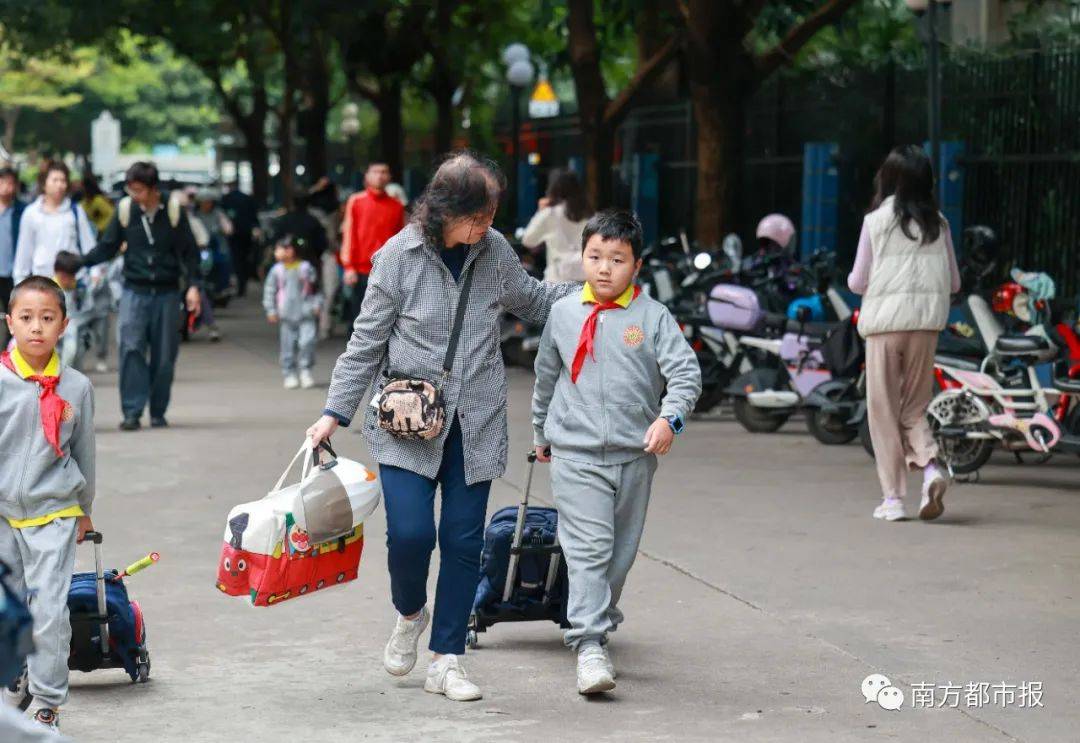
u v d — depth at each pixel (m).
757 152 23.39
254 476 12.62
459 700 6.71
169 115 101.88
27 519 6.27
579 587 6.86
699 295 17.06
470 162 6.69
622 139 28.03
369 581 8.93
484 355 6.80
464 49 31.36
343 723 6.42
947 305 10.45
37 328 6.25
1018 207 17.80
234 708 6.62
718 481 12.29
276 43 43.84
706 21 19.53
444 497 6.80
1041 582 8.83
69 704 6.68
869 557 9.48
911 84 19.97
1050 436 11.66
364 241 18.53
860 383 13.87
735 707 6.60
